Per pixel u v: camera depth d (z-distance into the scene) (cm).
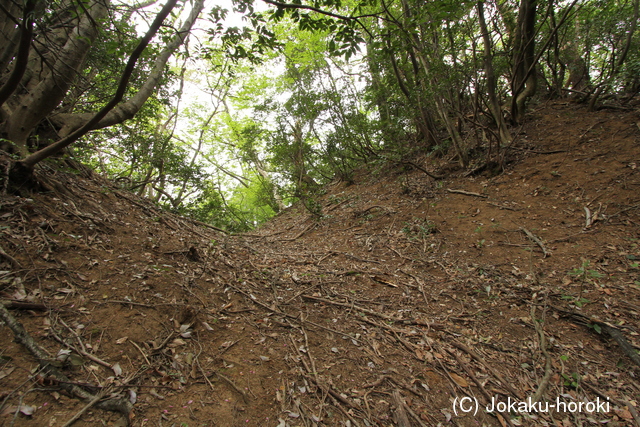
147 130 980
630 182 571
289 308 368
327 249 661
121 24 427
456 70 716
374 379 280
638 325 345
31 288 250
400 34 347
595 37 838
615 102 830
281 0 296
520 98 920
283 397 239
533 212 612
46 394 183
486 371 306
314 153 1182
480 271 492
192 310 291
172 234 480
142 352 238
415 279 493
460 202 734
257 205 1515
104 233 373
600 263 448
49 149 337
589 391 287
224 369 250
